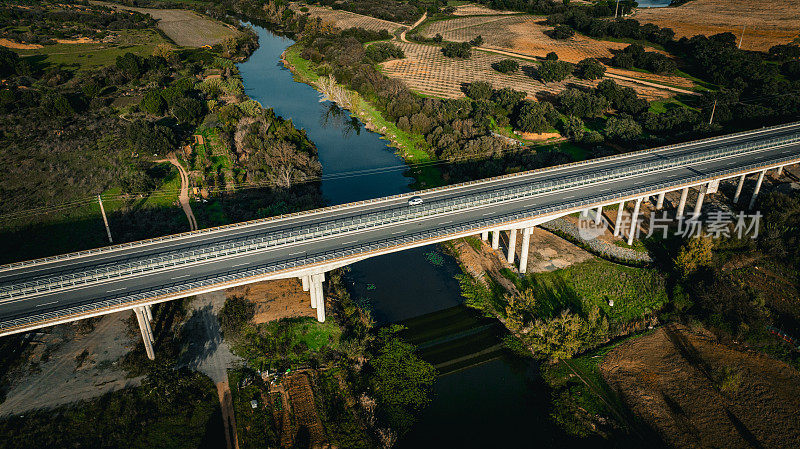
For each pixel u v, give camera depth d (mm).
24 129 165500
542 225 134500
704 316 101188
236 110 182000
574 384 90312
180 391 83312
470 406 87312
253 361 90562
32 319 76000
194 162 153875
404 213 106375
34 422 78000
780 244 112000
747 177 145250
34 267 93562
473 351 98375
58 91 198125
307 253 95375
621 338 100375
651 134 172250
